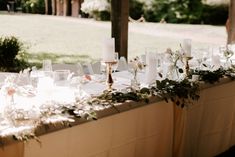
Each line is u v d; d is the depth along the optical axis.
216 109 3.22
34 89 2.52
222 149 3.43
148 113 2.57
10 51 5.13
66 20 14.31
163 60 3.36
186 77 2.95
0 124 1.89
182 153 2.91
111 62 2.51
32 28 12.00
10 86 2.18
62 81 2.52
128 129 2.45
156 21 16.48
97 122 2.21
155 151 2.71
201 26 15.67
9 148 1.75
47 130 1.91
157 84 2.67
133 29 13.75
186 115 2.83
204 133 3.16
